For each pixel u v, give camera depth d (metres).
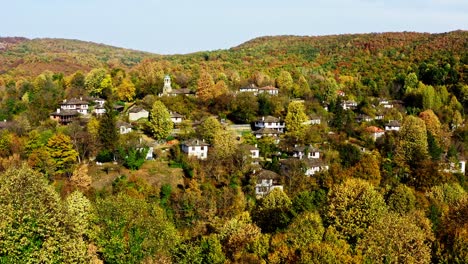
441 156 136.50
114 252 63.09
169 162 122.50
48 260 49.62
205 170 117.94
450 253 64.38
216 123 134.75
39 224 50.72
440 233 73.06
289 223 76.50
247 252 67.25
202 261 67.69
